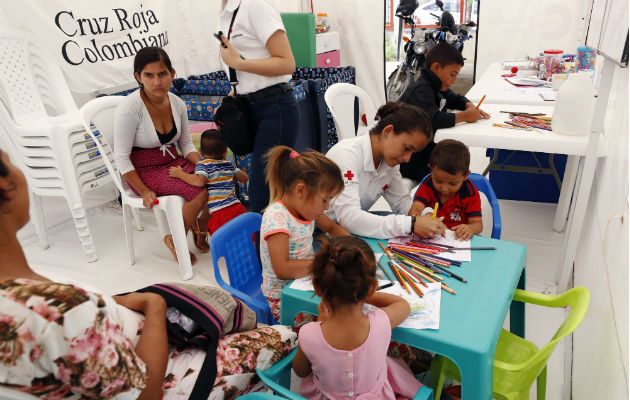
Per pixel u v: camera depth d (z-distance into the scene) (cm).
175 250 243
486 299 115
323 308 110
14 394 69
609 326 119
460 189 178
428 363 149
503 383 124
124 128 233
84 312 70
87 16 283
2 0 249
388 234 150
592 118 188
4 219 68
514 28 446
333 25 514
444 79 234
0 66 251
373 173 174
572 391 155
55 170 251
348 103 409
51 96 278
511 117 233
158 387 88
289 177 135
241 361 111
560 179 305
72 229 307
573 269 232
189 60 369
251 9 197
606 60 168
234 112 213
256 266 176
